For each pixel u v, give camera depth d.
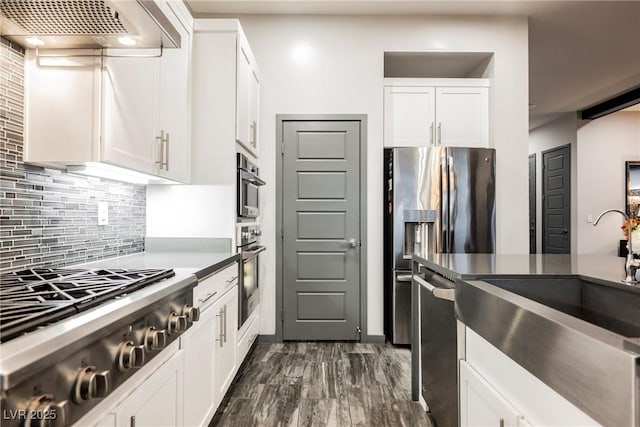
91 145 1.42
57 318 0.81
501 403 1.08
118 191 2.11
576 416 0.75
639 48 3.93
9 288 1.08
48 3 1.12
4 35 1.33
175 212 2.40
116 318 0.91
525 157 3.32
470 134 3.33
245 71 2.60
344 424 1.91
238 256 2.29
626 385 0.57
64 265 1.65
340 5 3.11
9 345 0.67
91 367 0.82
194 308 1.38
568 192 6.27
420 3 3.09
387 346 3.12
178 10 2.08
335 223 3.24
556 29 3.53
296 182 3.24
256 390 2.29
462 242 3.10
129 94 1.58
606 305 1.29
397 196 3.07
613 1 3.07
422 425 1.90
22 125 1.42
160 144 1.87
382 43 3.26
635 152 6.12
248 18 3.23
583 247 6.05
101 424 0.88
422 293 2.00
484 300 1.14
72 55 1.44
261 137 3.23
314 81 3.24
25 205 1.44
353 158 3.24
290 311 3.23
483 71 3.51
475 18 3.31
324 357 2.85
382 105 3.24
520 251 3.30
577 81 4.86
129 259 2.00
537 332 0.83
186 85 2.22
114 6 1.16
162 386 1.22
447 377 1.59
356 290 3.23
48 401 0.69
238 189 2.42
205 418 1.67
